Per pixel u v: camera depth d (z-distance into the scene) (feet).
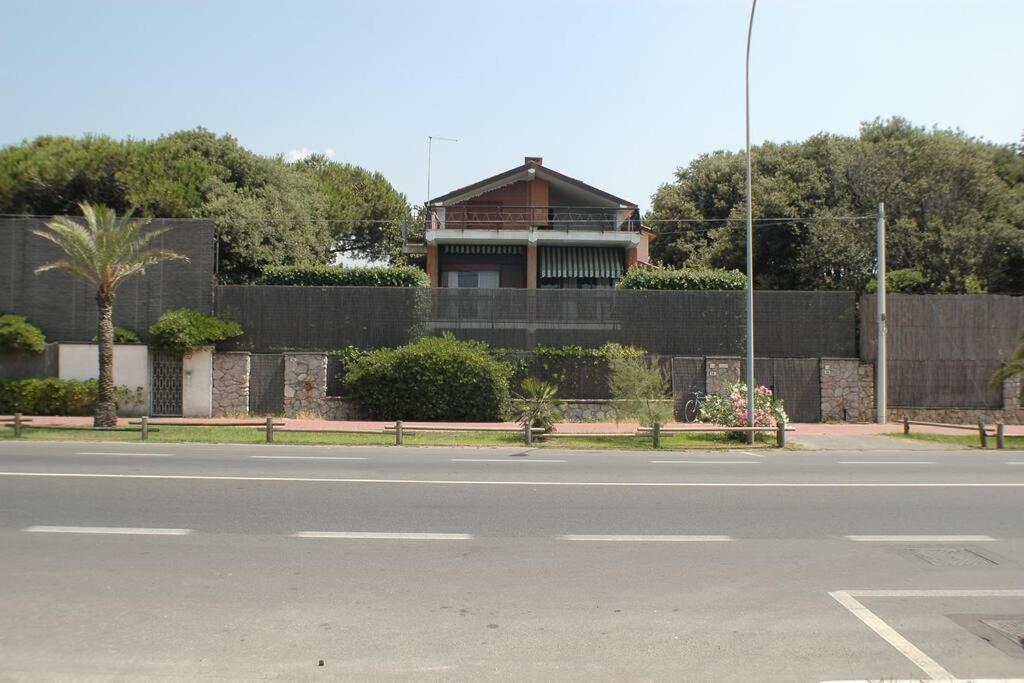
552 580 22.74
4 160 107.65
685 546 27.04
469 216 121.08
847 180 125.80
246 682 15.61
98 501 33.32
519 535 28.30
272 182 124.77
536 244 116.98
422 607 20.21
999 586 22.80
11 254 81.71
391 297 83.30
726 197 146.61
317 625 18.83
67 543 26.22
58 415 78.33
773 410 67.72
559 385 82.69
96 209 68.95
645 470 46.65
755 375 83.41
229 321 82.28
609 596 21.33
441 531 28.73
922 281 105.70
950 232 110.42
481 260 119.55
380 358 79.46
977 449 63.46
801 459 54.85
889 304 84.99
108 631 18.26
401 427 60.39
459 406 78.79
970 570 24.50
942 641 18.37
